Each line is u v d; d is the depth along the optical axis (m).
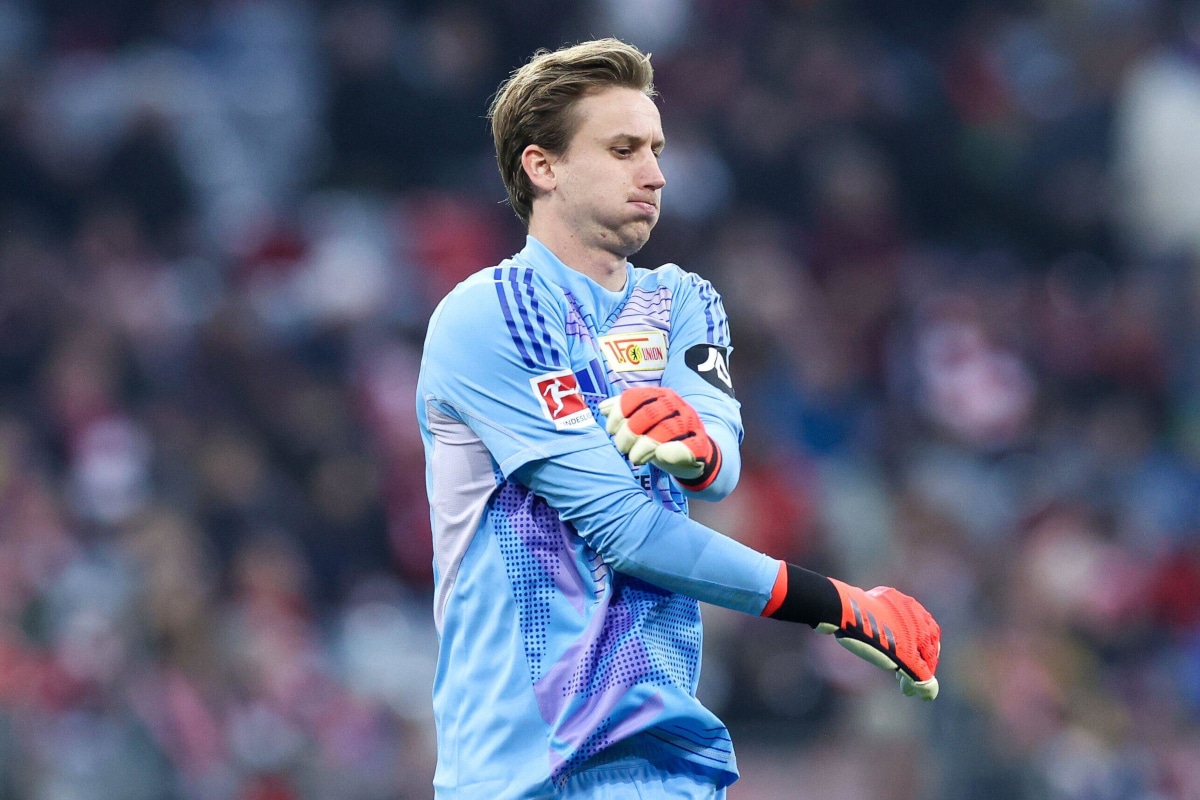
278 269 45.19
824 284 48.12
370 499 37.16
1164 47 56.03
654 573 10.47
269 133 52.62
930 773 28.53
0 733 27.41
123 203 46.09
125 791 27.61
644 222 11.05
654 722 10.57
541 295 10.84
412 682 33.84
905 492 35.66
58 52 53.44
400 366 41.78
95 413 38.34
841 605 10.62
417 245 46.72
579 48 11.15
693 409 10.13
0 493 33.75
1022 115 55.44
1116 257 52.12
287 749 29.38
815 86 52.72
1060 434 43.62
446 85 49.78
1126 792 30.84
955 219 52.34
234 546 34.47
